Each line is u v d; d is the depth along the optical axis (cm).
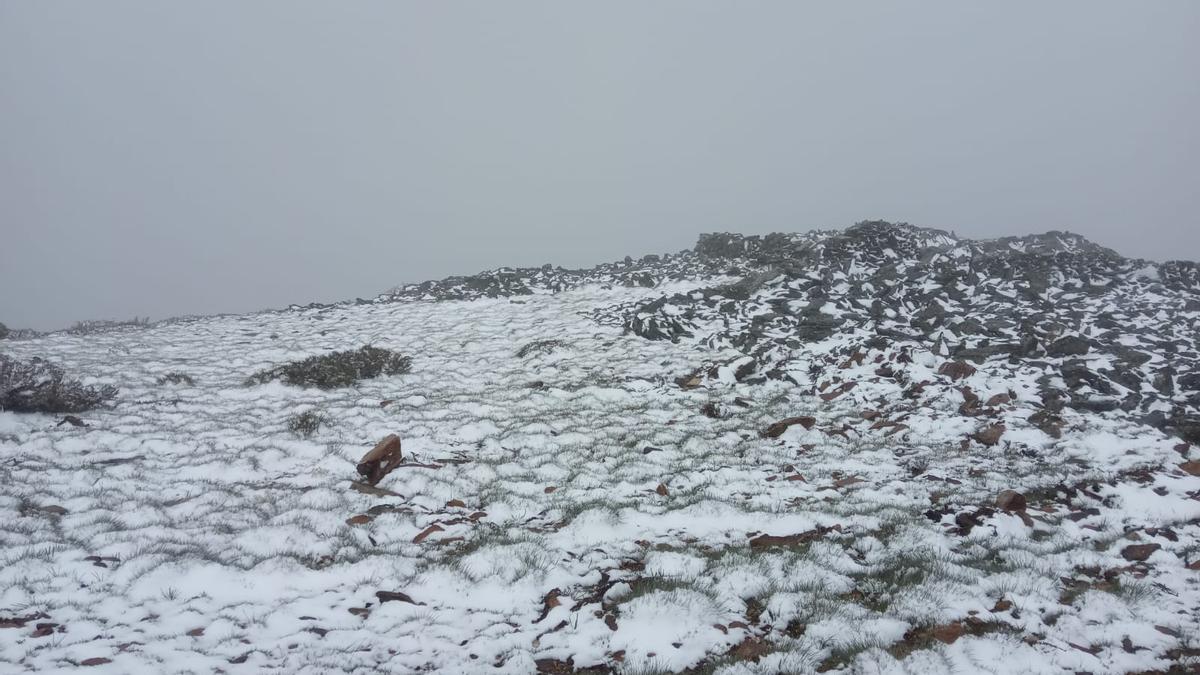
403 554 970
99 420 1628
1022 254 2786
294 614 802
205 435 1541
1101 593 779
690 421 1641
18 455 1355
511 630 771
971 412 1556
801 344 2188
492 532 1037
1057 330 1964
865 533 995
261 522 1067
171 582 866
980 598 786
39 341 2666
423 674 688
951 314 2247
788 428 1525
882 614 759
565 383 2028
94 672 665
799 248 3238
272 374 2098
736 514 1076
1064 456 1298
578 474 1295
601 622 774
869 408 1683
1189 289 2388
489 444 1502
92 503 1120
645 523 1054
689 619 764
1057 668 649
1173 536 945
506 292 3778
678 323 2566
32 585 842
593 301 3319
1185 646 686
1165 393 1576
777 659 678
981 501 1098
